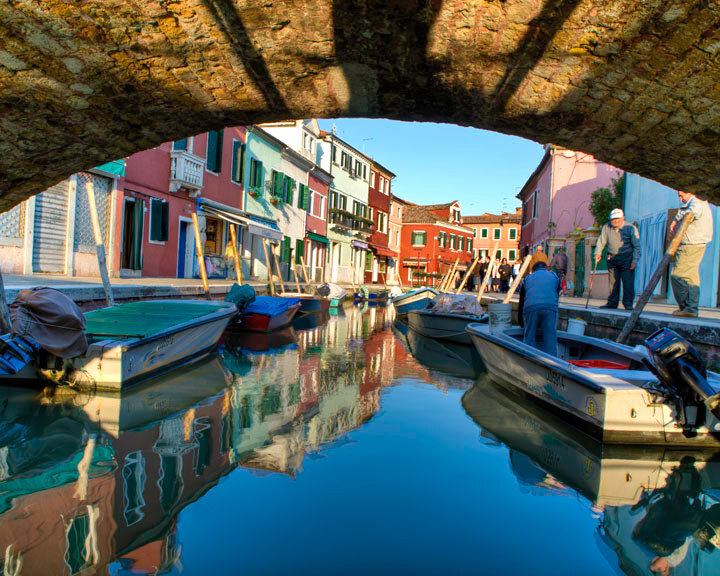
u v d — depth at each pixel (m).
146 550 2.54
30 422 4.60
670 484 3.62
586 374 4.75
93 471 3.54
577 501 3.30
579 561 2.59
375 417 5.17
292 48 3.59
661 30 3.15
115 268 15.35
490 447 4.31
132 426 4.59
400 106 4.36
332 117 4.59
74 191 13.80
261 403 5.58
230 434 4.45
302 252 30.92
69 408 5.07
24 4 3.20
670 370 4.08
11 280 9.91
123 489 3.26
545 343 6.24
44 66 3.64
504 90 3.95
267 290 18.17
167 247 18.03
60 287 8.52
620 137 4.27
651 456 4.20
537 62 3.57
